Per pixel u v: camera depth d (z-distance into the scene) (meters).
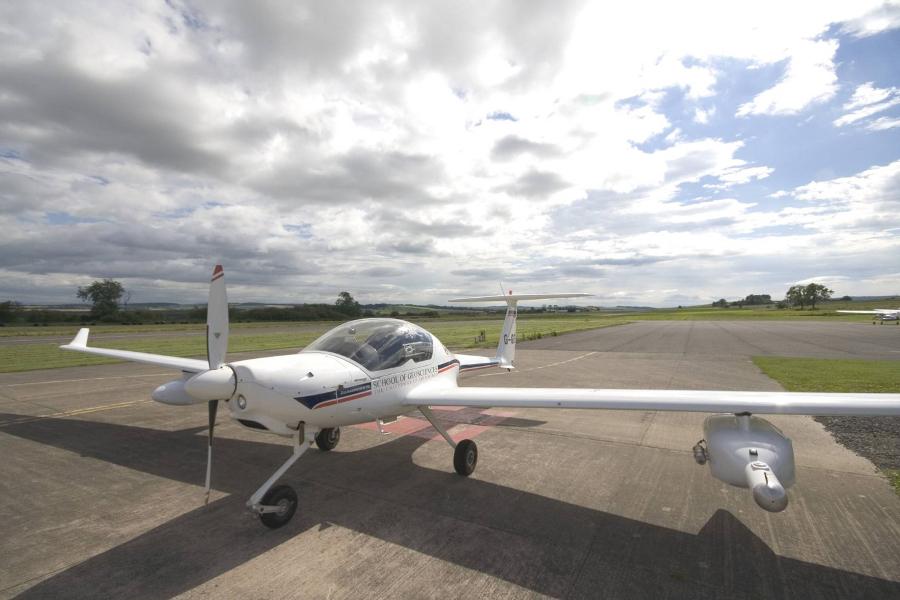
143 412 8.56
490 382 11.89
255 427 4.04
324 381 4.20
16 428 7.39
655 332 37.66
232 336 32.50
